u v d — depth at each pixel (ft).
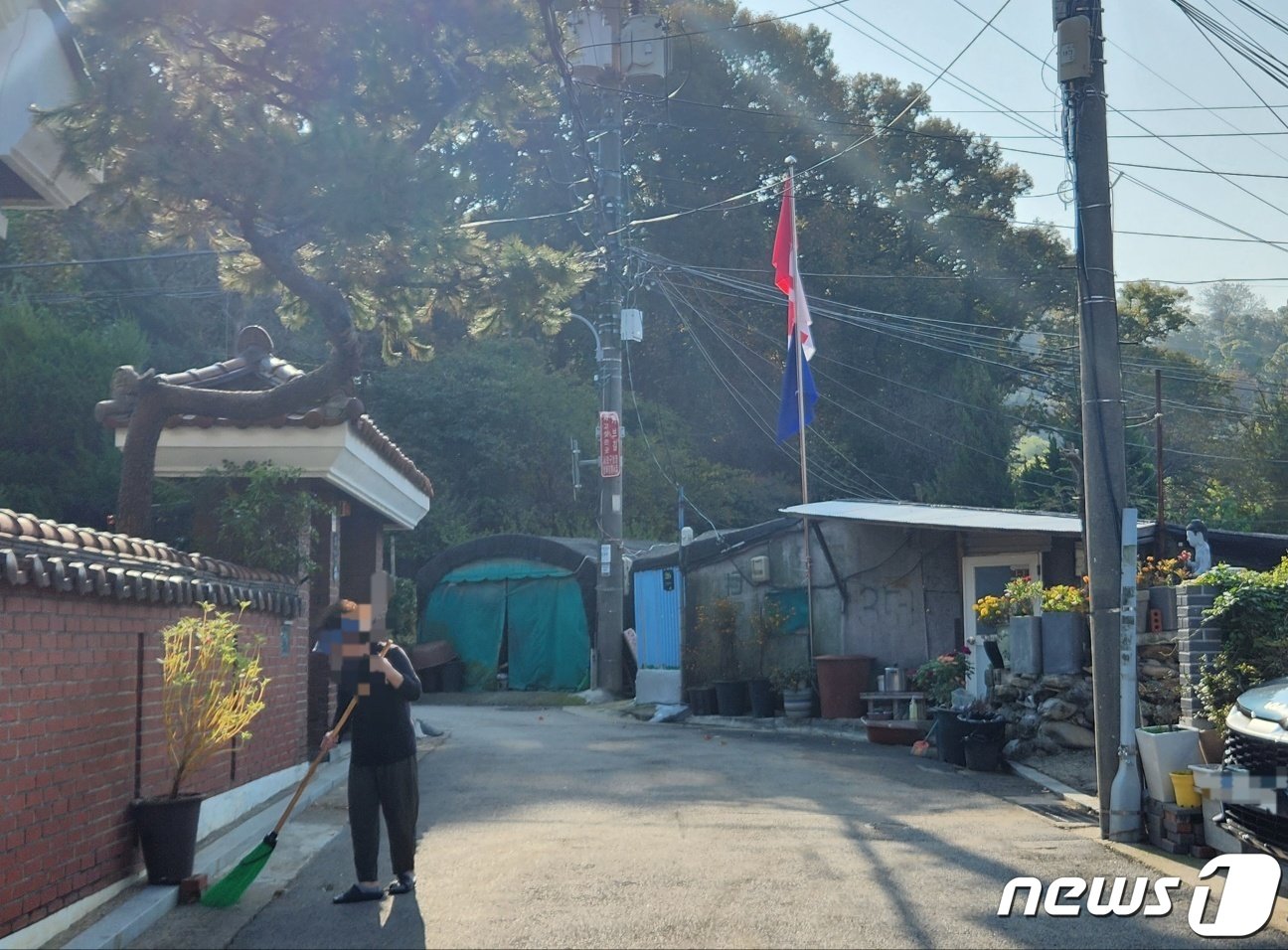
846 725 61.11
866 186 139.03
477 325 40.29
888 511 63.16
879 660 64.54
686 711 70.49
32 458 75.10
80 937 20.17
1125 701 29.25
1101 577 30.07
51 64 32.99
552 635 87.97
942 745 47.14
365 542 53.93
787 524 69.46
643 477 123.03
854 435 133.80
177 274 108.06
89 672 22.44
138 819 23.86
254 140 32.42
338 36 35.19
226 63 35.60
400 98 36.50
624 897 23.13
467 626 91.56
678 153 133.28
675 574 74.23
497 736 56.75
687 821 32.19
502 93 38.75
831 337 131.85
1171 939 20.16
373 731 23.90
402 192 32.76
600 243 78.89
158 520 46.70
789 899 22.85
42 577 19.99
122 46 33.14
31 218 47.93
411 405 116.26
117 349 79.87
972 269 137.39
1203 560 53.67
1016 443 136.36
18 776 19.47
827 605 66.74
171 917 22.50
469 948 19.94
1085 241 31.09
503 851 28.07
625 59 66.23
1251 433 131.85
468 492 117.39
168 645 24.88
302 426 40.40
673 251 129.08
